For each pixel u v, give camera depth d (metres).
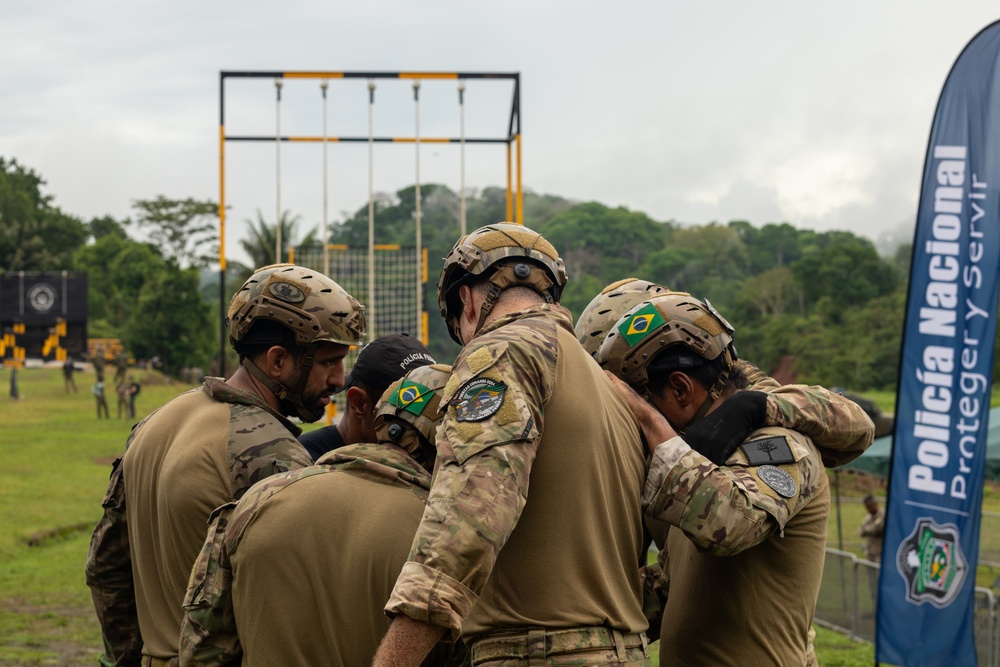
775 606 2.78
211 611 2.58
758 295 75.88
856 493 24.61
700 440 2.67
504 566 2.36
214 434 3.02
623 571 2.47
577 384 2.42
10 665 8.19
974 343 7.27
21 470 22.33
